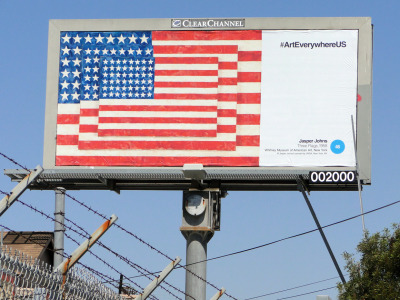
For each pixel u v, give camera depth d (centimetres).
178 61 3538
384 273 2533
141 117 3500
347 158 3428
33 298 1838
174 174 3434
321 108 3469
